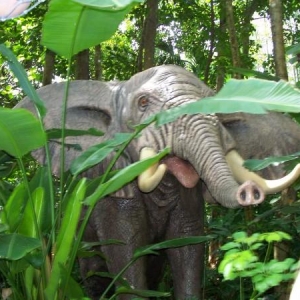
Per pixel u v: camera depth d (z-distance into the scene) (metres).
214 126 5.16
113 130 5.51
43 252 4.18
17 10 2.97
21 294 4.37
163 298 6.33
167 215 5.62
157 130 5.16
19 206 4.46
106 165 5.36
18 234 4.04
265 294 6.13
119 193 5.32
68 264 4.22
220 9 12.60
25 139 4.13
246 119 5.52
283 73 6.37
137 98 5.38
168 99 5.23
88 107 5.67
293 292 1.83
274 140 5.47
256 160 4.79
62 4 3.85
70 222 4.04
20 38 12.04
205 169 4.95
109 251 5.45
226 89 3.77
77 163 4.41
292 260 3.19
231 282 6.13
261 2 12.23
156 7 10.09
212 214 8.09
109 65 12.72
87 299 4.12
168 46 12.61
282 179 4.86
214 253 6.49
